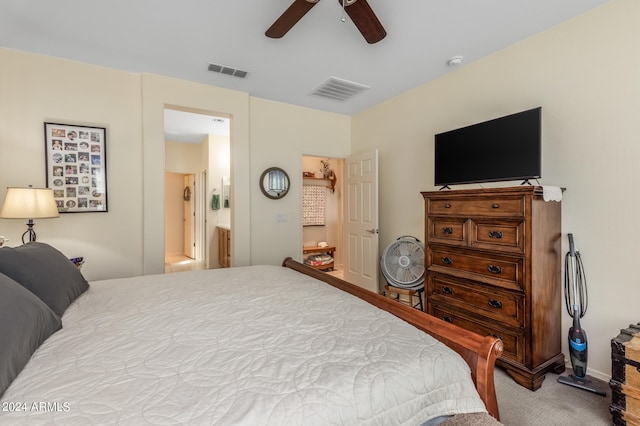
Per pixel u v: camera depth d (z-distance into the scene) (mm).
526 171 2162
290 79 3309
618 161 2000
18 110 2688
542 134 2385
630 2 1945
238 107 3646
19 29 2365
